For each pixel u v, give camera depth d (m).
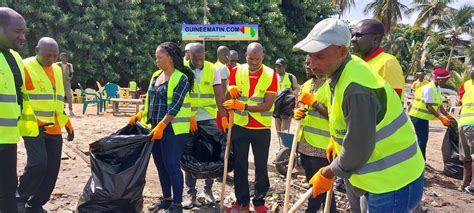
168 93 4.08
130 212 3.90
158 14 20.61
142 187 3.91
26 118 3.64
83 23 18.83
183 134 4.19
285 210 3.43
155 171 6.18
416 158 2.44
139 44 20.09
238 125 4.38
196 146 4.69
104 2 18.92
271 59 23.67
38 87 3.88
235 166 4.47
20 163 5.92
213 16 21.89
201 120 4.75
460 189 6.21
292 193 5.41
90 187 3.77
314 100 3.79
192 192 4.84
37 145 3.76
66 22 18.41
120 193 3.72
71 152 6.70
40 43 3.88
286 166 6.18
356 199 3.12
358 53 3.70
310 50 2.22
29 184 3.77
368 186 2.42
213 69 4.76
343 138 2.41
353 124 2.14
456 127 6.95
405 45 46.50
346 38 2.23
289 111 5.64
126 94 15.84
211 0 21.34
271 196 5.27
